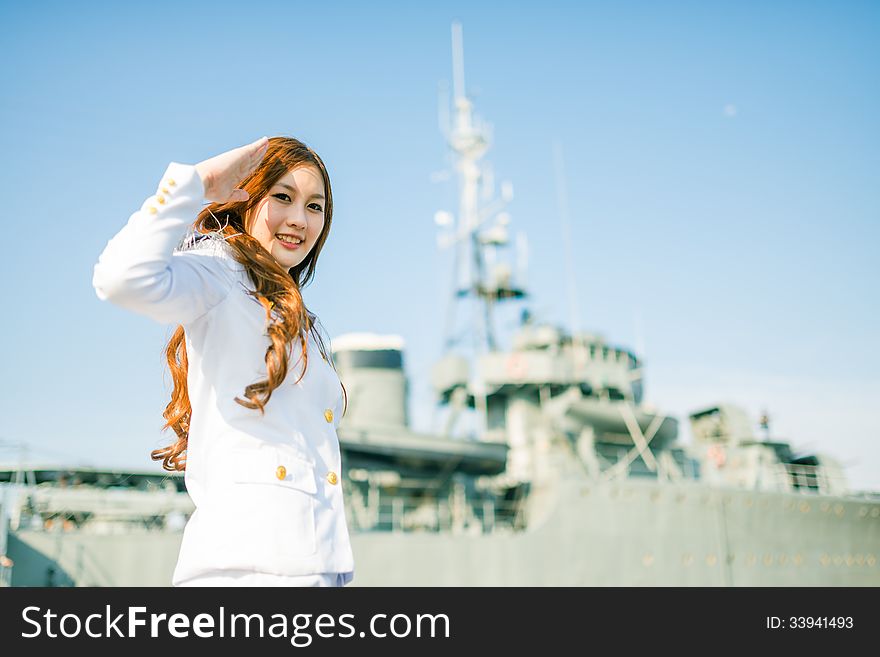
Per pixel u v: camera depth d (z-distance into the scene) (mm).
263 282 2068
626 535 18797
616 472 20781
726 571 19578
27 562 13453
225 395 2000
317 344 2240
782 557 20578
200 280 1949
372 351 20047
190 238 2184
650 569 18781
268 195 2223
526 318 24219
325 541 2020
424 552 16844
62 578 13633
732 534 20016
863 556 21828
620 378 23562
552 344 23109
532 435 22250
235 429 1987
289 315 2023
